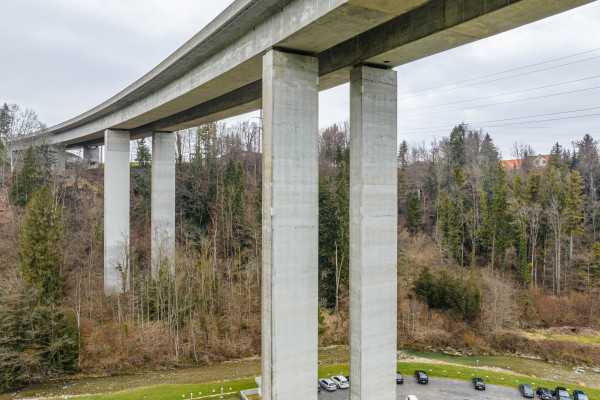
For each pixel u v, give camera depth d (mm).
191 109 35656
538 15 13258
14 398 26281
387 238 19438
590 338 38500
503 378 30516
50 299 30484
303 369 18219
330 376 30219
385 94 19297
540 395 27312
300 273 18125
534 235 48469
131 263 42594
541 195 50312
